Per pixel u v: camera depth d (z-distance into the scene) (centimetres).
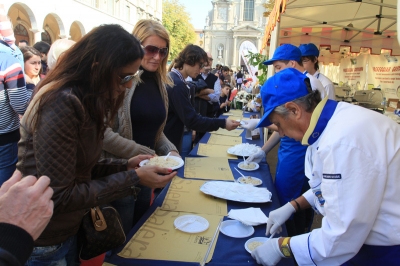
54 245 106
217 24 4116
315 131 106
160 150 208
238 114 540
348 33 585
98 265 150
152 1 3073
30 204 68
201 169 224
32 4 1338
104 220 114
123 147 168
